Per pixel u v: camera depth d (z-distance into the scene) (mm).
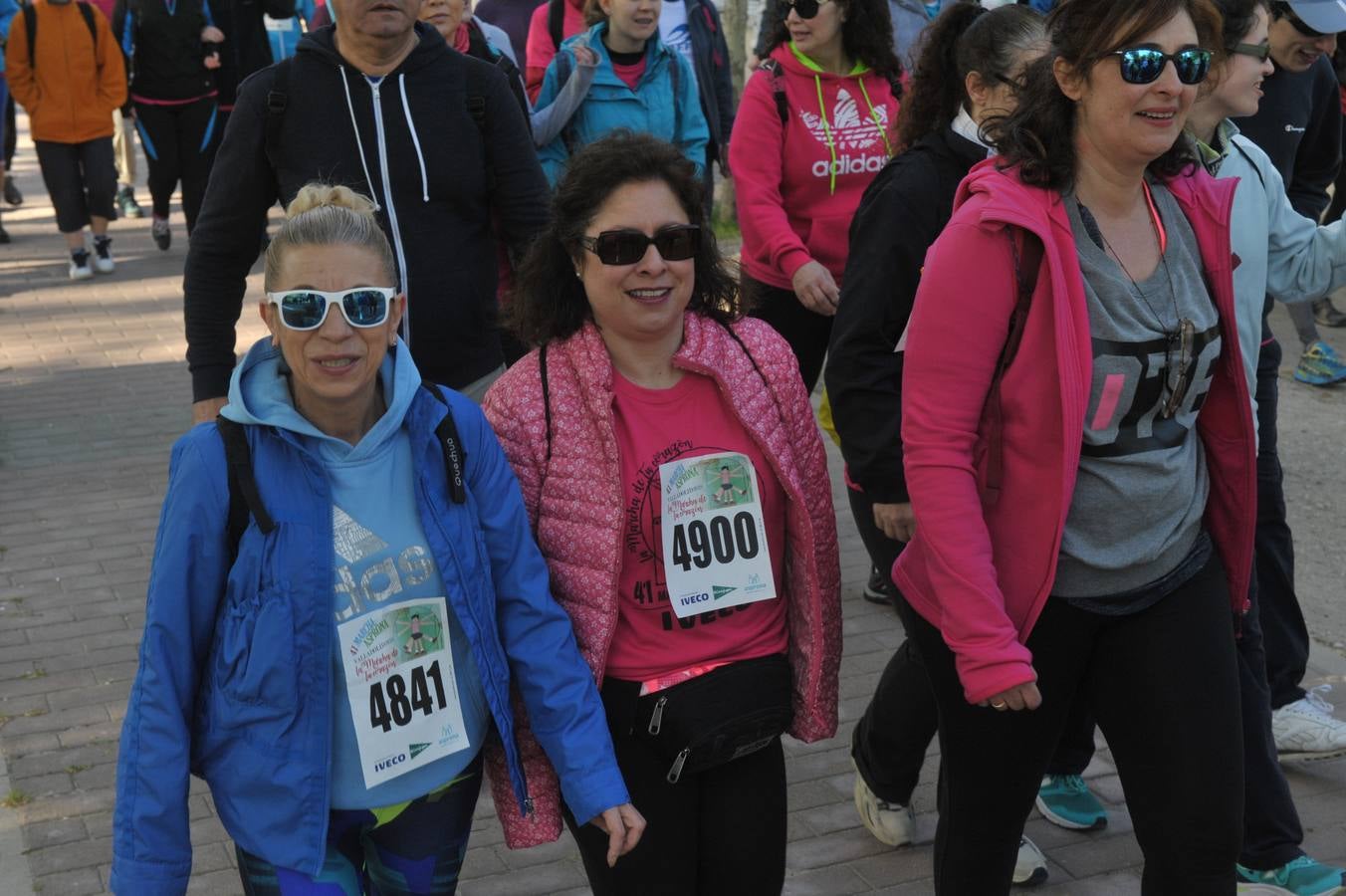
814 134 4887
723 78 7523
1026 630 2668
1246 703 3504
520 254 3832
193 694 2451
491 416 2752
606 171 2668
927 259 2693
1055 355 2570
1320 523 6223
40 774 4293
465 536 2533
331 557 2441
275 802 2449
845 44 4883
